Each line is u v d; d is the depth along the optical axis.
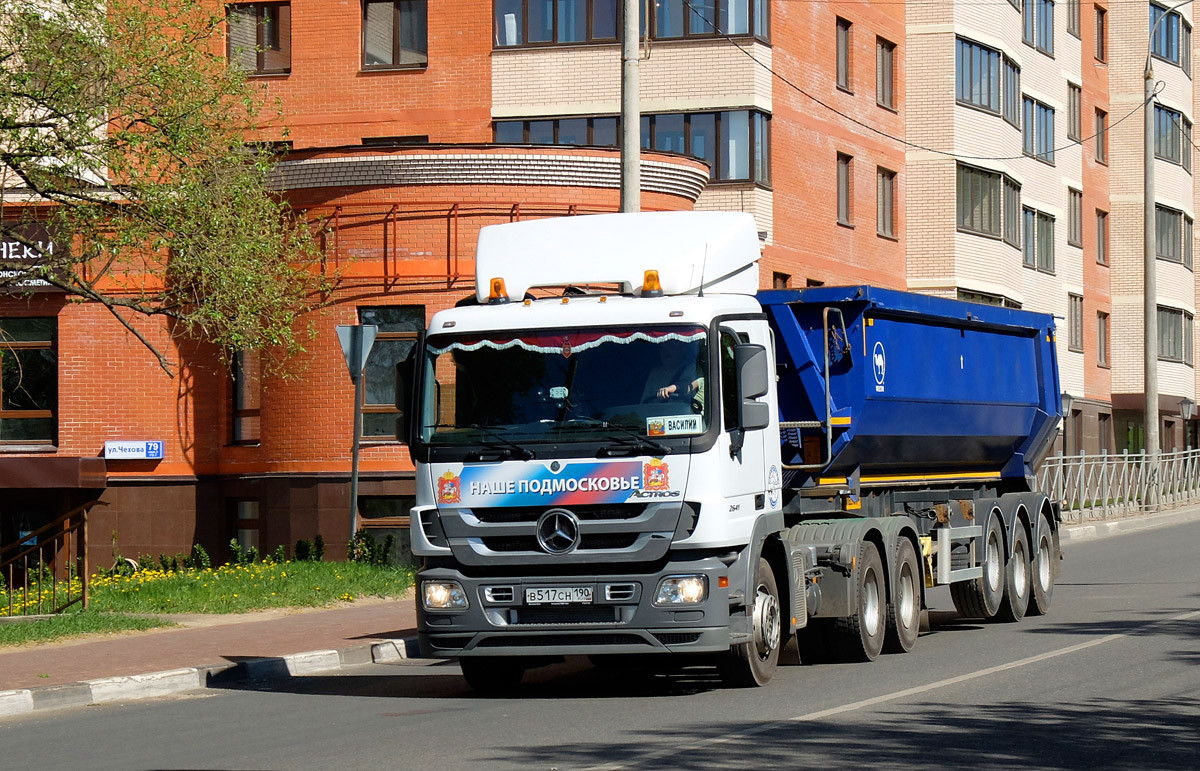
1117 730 11.14
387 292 27.44
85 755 11.27
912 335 18.00
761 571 14.22
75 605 20.81
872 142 42.50
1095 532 37.19
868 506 17.88
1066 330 55.00
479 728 11.96
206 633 18.61
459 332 13.81
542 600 13.20
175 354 30.36
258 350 28.92
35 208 25.11
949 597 24.58
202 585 22.78
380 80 36.66
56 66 21.11
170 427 30.31
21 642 17.42
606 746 10.79
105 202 21.81
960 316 19.02
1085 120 57.97
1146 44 60.25
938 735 10.97
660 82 36.56
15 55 21.83
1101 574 26.08
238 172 22.47
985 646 17.03
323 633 18.56
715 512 13.07
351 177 27.48
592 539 13.22
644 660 17.23
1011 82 47.91
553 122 36.34
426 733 11.78
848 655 15.86
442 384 13.74
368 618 20.25
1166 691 13.02
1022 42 50.62
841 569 15.70
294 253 24.70
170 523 30.27
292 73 36.94
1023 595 20.50
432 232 27.39
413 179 27.38
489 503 13.34
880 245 42.91
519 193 27.53
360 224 27.59
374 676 16.20
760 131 36.53
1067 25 55.91
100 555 30.16
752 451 13.94
